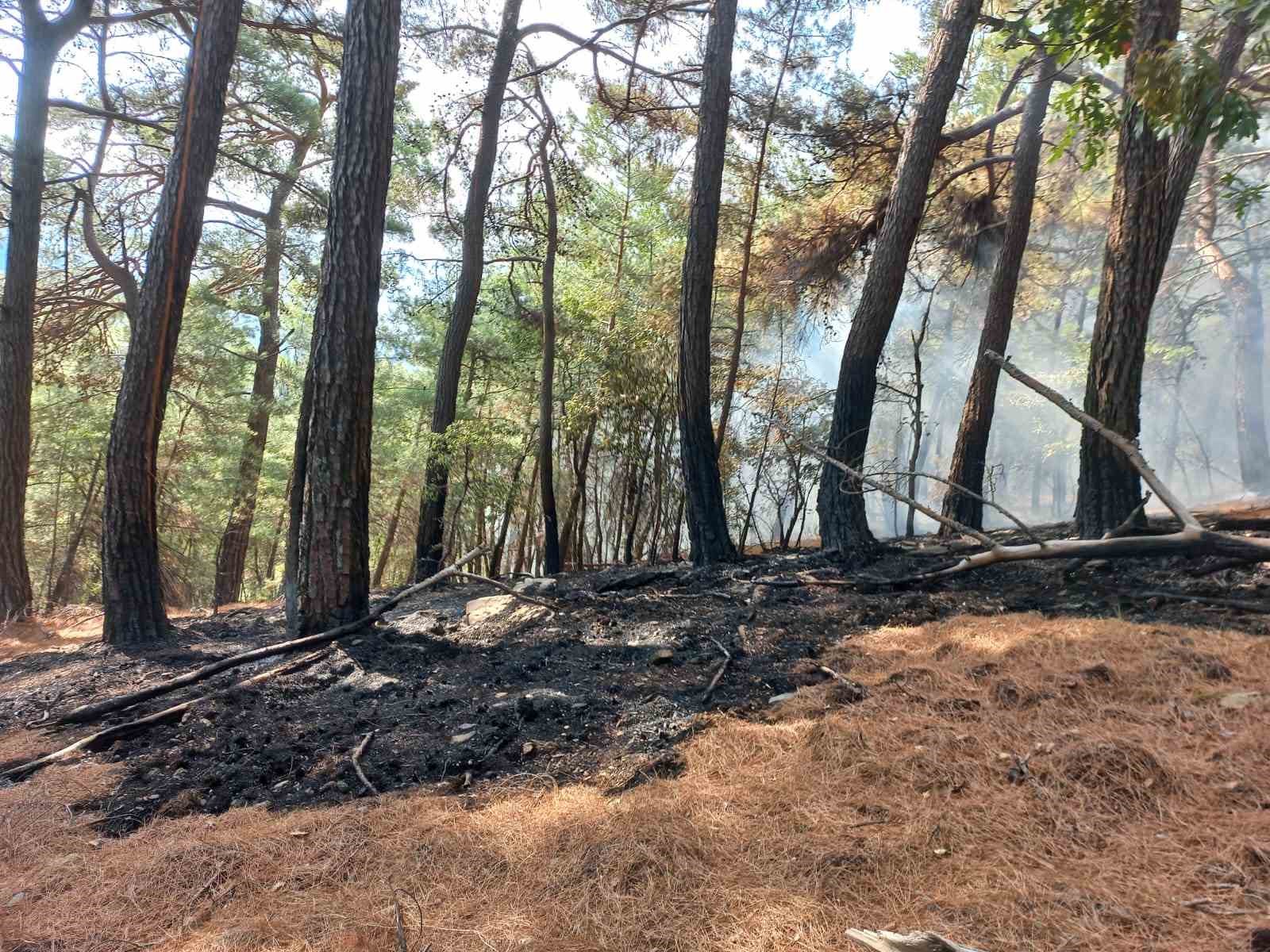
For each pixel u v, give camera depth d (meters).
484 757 3.89
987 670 3.91
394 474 20.55
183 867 3.00
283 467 20.56
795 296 12.91
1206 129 3.75
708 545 8.46
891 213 7.83
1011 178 12.20
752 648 5.15
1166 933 2.05
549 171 11.88
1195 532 2.06
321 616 6.35
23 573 11.13
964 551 7.29
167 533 21.39
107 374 17.91
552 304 10.85
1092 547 2.15
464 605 7.79
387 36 6.44
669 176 14.68
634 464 10.74
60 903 2.87
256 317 19.19
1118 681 3.51
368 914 2.64
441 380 11.74
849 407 7.92
